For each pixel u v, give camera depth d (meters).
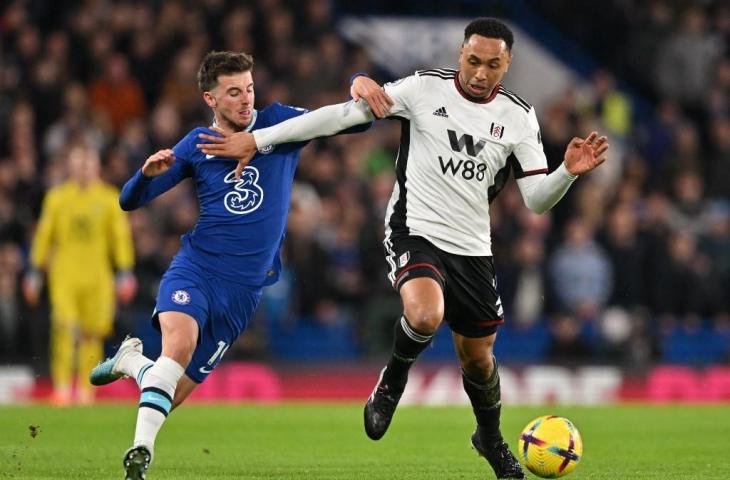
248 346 53.81
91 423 37.84
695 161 64.75
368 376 54.62
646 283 57.88
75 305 46.88
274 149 24.31
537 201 23.75
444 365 54.28
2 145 57.56
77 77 60.91
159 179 23.95
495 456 24.73
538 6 75.75
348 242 56.34
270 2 64.69
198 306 23.27
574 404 53.31
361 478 25.09
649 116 73.38
